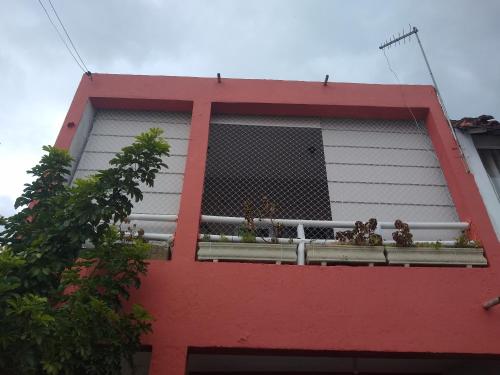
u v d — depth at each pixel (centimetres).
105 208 422
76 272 416
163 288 485
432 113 677
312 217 650
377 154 673
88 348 367
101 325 387
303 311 479
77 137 630
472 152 646
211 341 458
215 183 683
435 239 596
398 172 656
